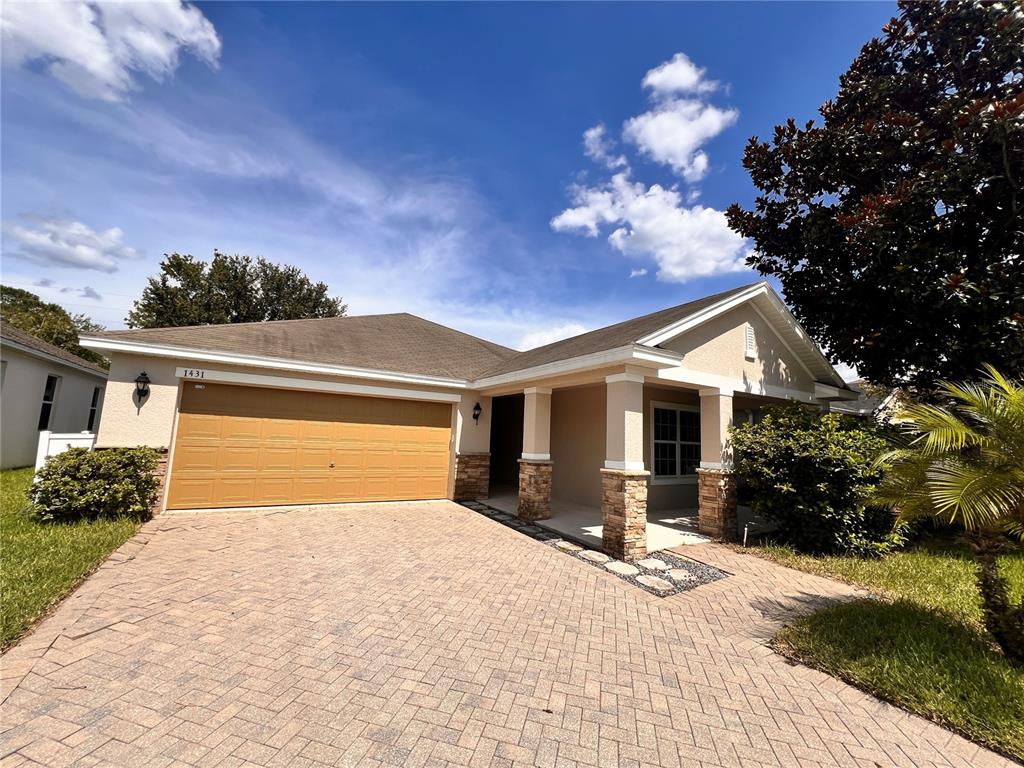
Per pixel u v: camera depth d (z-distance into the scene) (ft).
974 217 29.76
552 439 42.32
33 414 44.42
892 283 30.22
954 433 12.09
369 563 20.40
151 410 27.61
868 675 11.73
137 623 13.52
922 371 32.53
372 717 9.70
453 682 11.25
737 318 32.01
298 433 32.27
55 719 9.09
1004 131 24.84
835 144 32.32
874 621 14.66
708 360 29.50
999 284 26.68
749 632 14.82
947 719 10.11
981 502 11.25
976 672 11.41
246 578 17.76
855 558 23.63
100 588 15.97
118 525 23.18
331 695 10.44
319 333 41.27
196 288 96.02
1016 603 16.97
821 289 35.45
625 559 22.94
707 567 22.21
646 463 36.47
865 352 34.27
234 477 30.04
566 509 35.63
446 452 38.24
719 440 28.94
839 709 10.69
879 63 34.42
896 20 32.63
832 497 24.38
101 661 11.34
